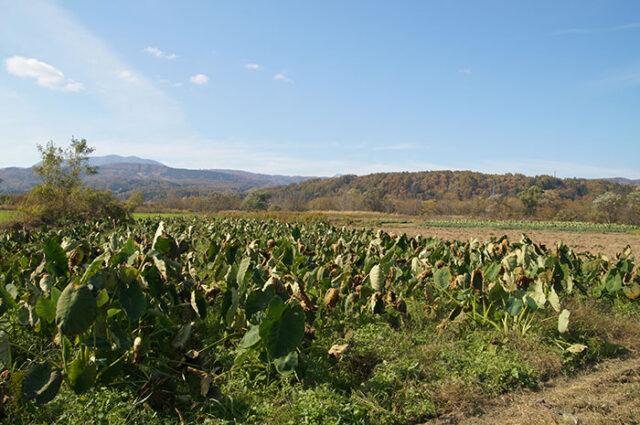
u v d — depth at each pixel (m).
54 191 28.17
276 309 3.37
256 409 3.27
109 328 3.45
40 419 2.94
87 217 27.97
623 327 5.45
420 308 5.86
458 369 4.14
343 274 5.73
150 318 4.26
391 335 4.88
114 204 30.09
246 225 14.80
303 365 3.75
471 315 5.35
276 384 3.69
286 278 4.56
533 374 4.08
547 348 4.64
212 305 5.66
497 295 4.99
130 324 3.86
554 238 28.75
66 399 3.18
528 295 4.96
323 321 5.20
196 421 3.11
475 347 4.63
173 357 3.81
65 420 2.96
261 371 3.84
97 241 9.77
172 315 4.92
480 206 72.25
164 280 4.46
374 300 4.98
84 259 4.74
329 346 4.61
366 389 3.68
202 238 12.11
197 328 4.91
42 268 4.80
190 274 5.48
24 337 4.17
